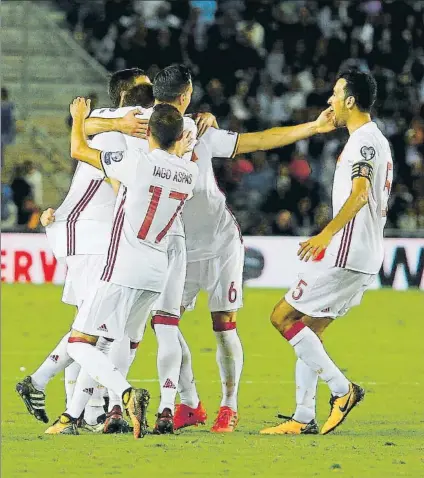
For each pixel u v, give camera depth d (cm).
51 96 6662
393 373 3200
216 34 7000
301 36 7112
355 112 2189
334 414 2192
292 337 2189
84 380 2158
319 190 6206
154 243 2072
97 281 2058
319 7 7244
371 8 7200
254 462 1911
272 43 7094
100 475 1803
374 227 2184
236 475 1808
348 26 7131
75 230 2158
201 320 4378
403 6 7194
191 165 2091
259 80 6931
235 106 6856
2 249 5566
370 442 2133
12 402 2641
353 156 2147
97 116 2183
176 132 2070
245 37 7031
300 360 2222
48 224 2198
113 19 7150
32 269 5562
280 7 7262
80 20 7175
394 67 7056
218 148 2252
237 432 2245
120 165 2039
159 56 6988
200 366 3266
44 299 4978
